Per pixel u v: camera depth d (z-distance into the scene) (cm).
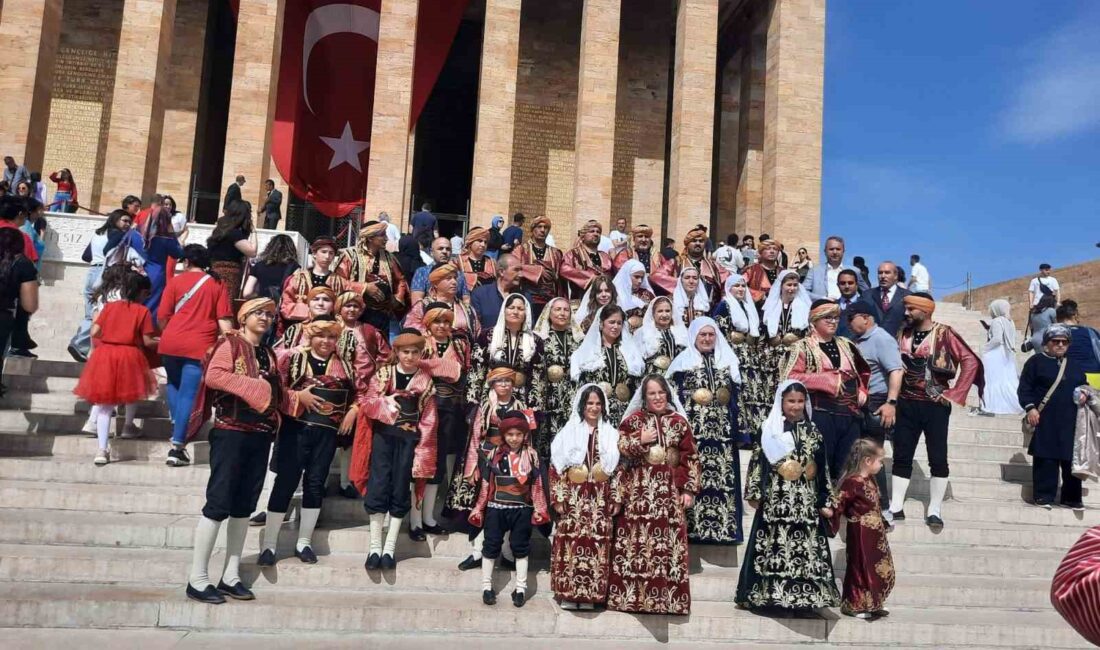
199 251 855
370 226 941
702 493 772
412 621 627
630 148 2923
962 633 688
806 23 2595
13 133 2064
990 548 880
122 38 2147
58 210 1745
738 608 697
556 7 2980
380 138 2291
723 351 810
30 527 696
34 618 584
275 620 613
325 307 746
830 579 671
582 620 648
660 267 1112
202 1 2717
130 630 592
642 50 2984
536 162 2881
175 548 710
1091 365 980
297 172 2491
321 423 699
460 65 3353
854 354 829
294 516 787
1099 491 1021
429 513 770
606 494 670
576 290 1078
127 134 2108
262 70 2231
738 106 3052
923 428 892
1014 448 1130
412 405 714
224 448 618
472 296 980
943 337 891
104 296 843
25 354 1041
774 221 2491
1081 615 208
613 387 799
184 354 816
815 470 681
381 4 2453
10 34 2105
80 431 905
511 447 681
